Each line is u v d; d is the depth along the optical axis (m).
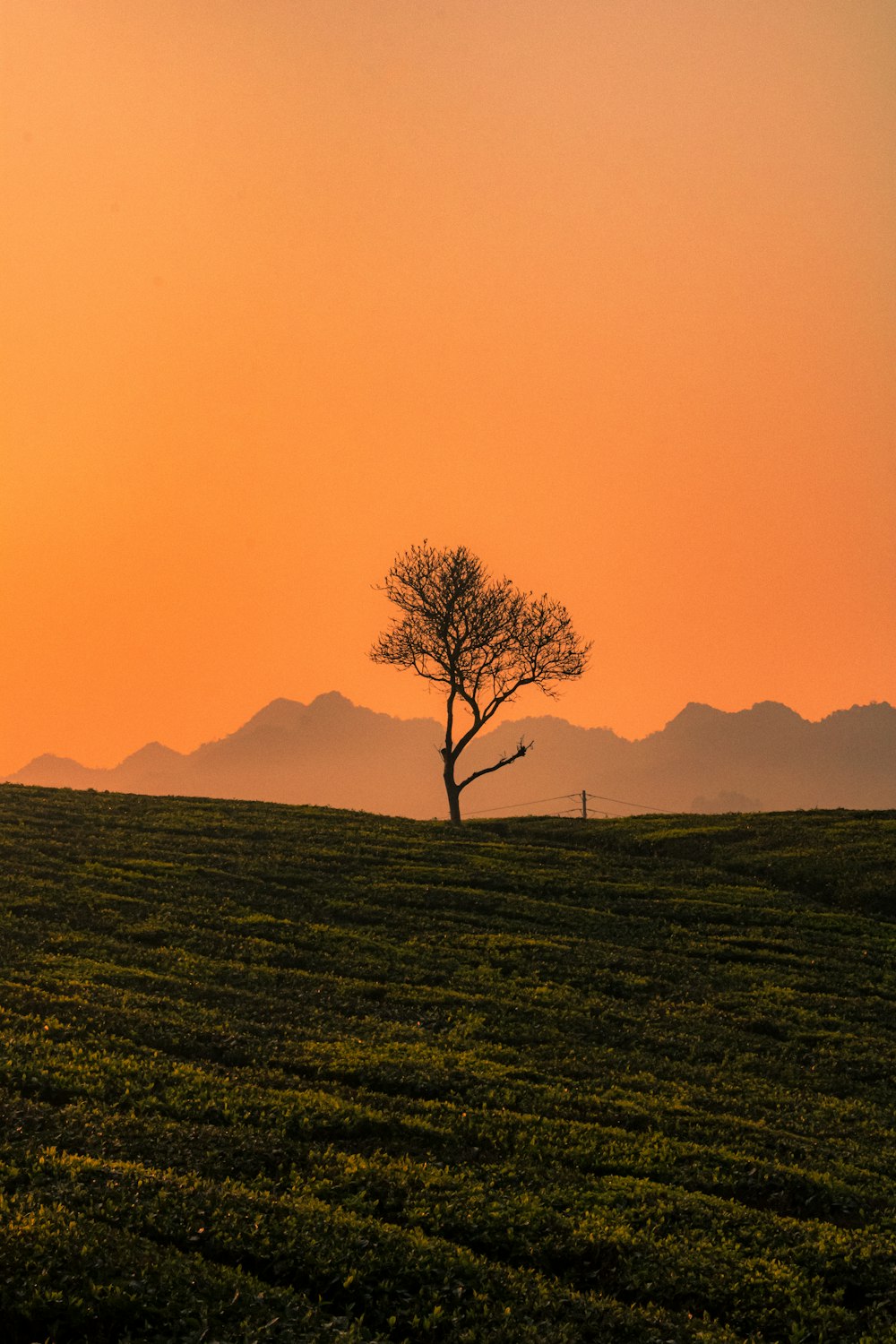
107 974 36.84
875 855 64.56
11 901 45.88
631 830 76.44
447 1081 28.88
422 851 63.69
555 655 89.00
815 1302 19.19
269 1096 26.30
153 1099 25.11
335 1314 17.27
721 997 41.28
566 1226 20.97
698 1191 23.73
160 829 65.50
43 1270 16.56
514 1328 17.19
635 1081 31.22
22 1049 27.42
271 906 49.56
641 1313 18.25
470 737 88.56
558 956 44.97
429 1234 20.17
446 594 87.50
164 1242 18.44
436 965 42.59
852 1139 28.58
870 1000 42.03
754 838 71.94
